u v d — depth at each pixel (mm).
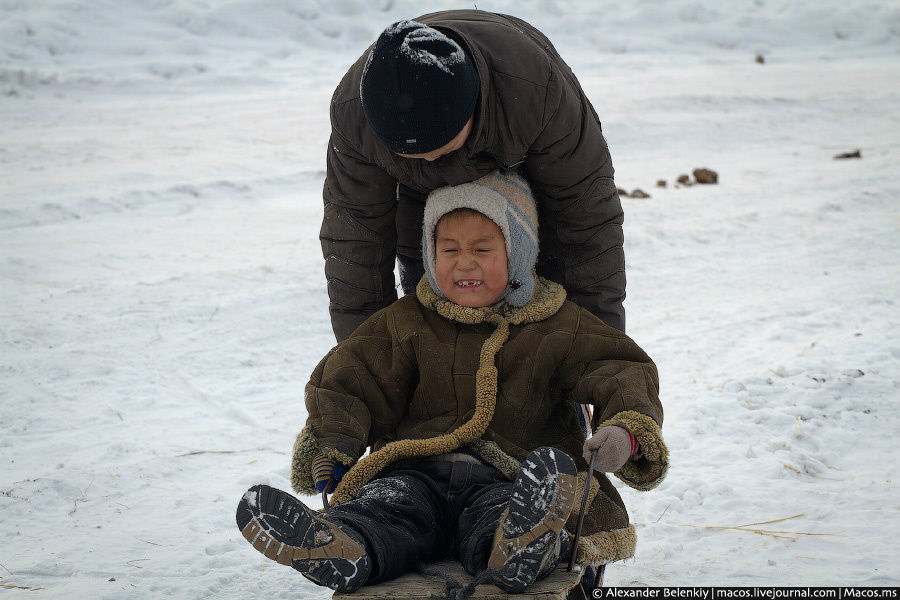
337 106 2973
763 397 5219
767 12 32469
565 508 2295
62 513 3924
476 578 2342
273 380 5828
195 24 25891
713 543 3645
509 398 2871
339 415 2818
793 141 16328
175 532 3744
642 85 21719
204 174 12320
